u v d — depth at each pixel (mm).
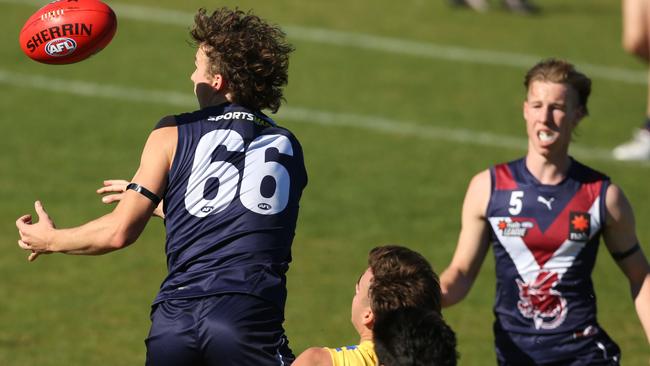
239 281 15898
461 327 28734
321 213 36344
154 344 15891
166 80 49875
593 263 19281
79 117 44656
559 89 18969
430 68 53812
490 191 19375
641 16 37688
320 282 31266
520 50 57438
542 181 19172
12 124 43438
